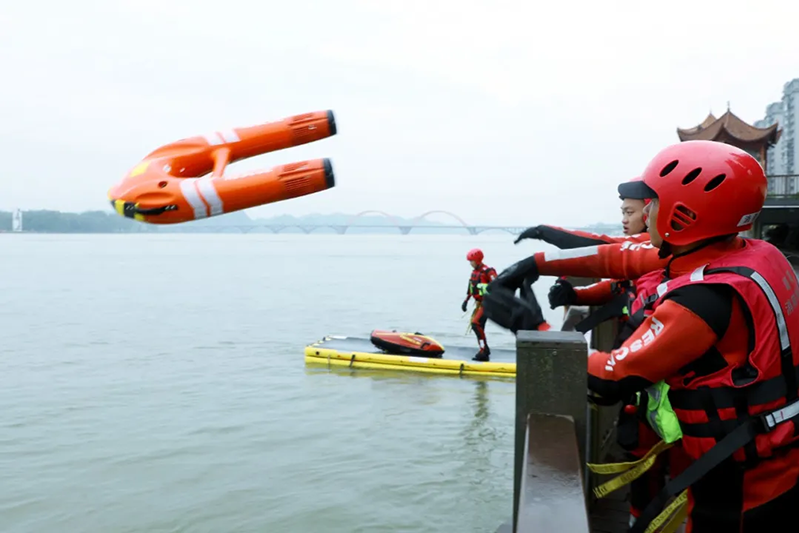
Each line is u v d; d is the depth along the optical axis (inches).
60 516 278.7
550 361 69.0
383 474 317.1
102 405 449.4
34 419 414.9
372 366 542.9
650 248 90.5
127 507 285.7
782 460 65.2
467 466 326.0
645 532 72.4
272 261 3004.4
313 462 334.6
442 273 2146.9
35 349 677.3
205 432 386.0
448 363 516.1
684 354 65.1
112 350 670.5
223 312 1019.3
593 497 123.8
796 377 65.1
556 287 114.1
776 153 2736.2
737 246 73.4
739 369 65.7
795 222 601.3
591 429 121.2
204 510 281.6
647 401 74.0
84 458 344.8
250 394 473.4
